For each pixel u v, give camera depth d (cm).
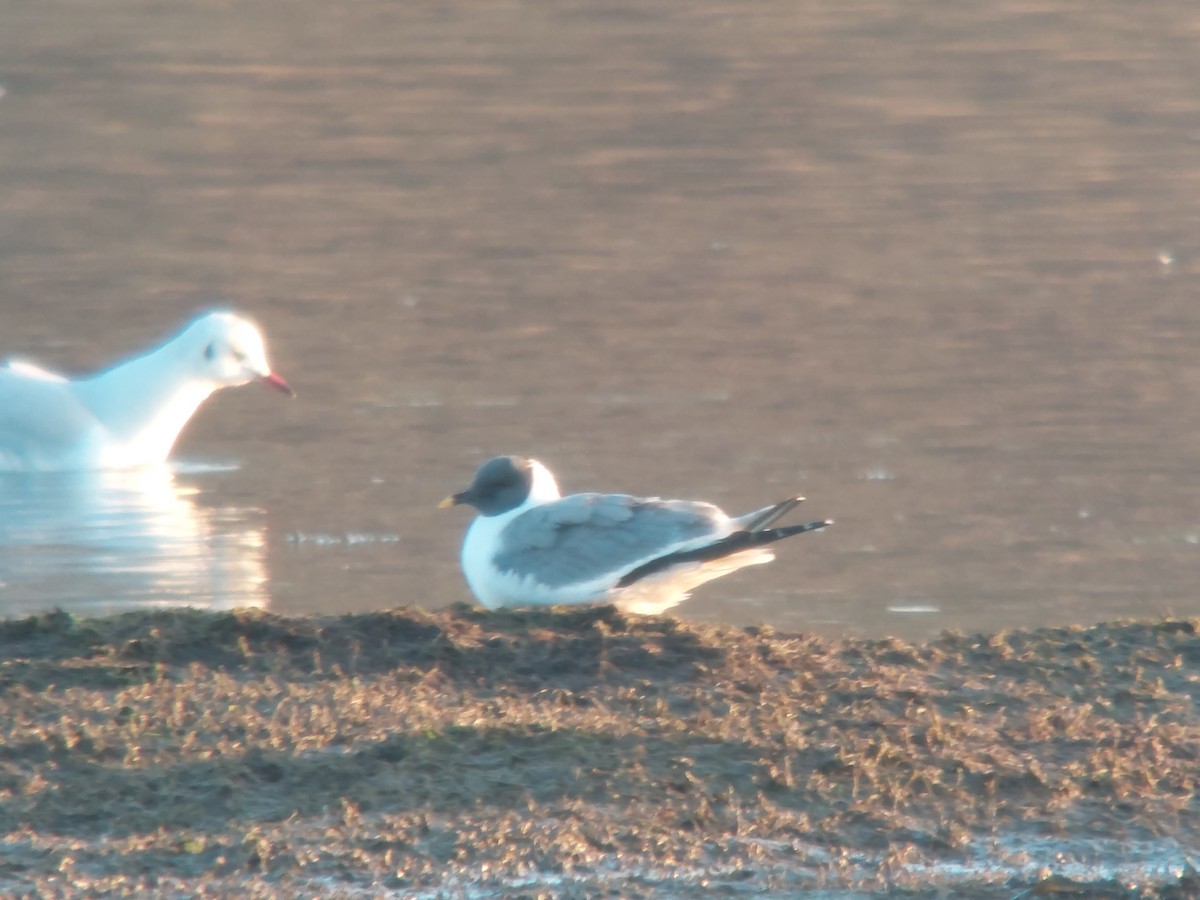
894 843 796
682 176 2492
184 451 1672
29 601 1246
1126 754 869
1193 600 1275
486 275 2128
